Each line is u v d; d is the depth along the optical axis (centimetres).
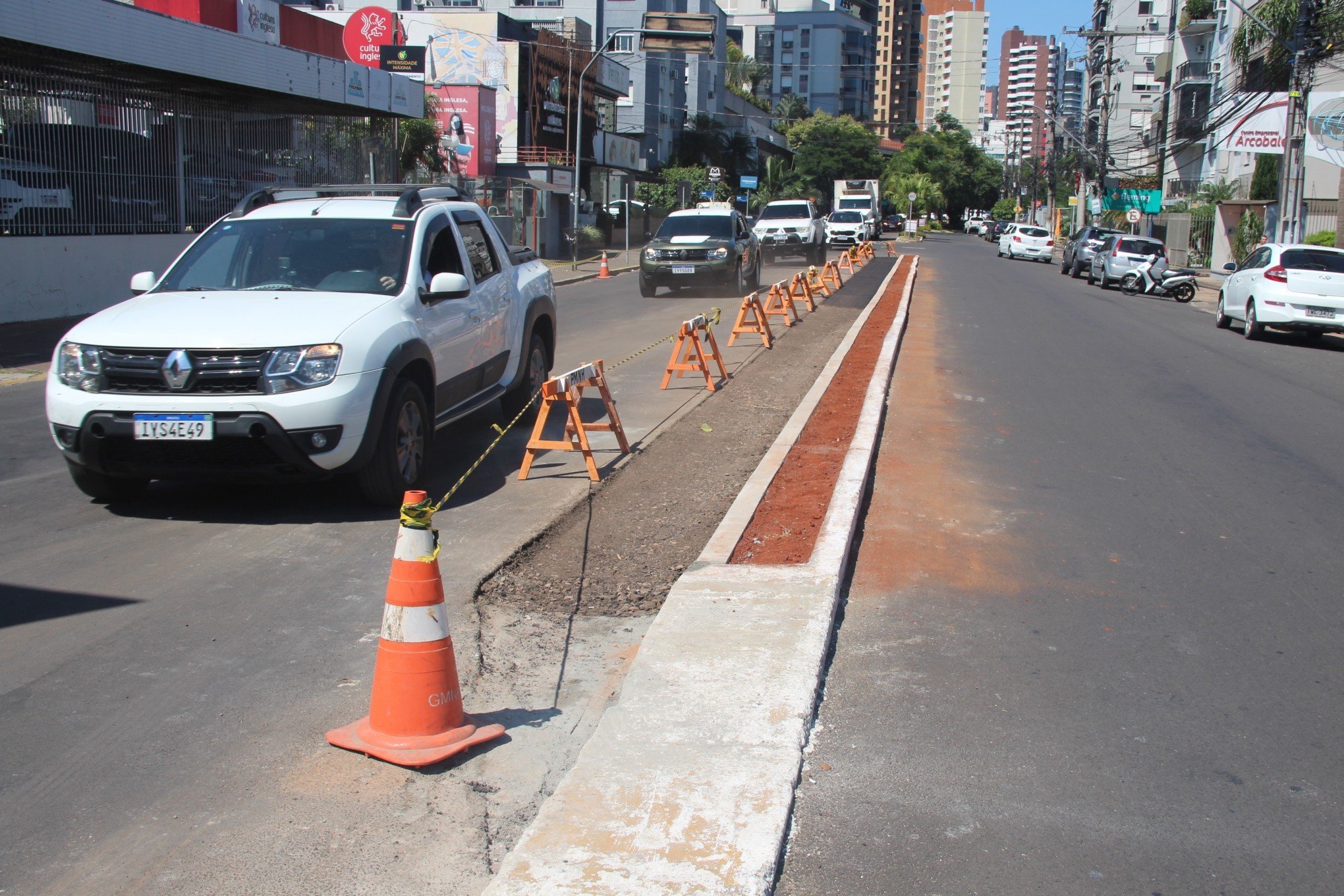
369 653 474
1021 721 422
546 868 305
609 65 5244
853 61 14375
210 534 640
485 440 925
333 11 4531
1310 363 1596
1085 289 3127
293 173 2367
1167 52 6238
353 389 635
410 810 351
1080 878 322
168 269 765
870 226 5647
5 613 514
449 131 3716
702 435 952
